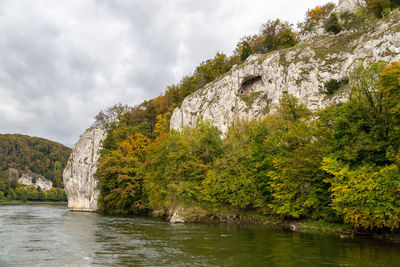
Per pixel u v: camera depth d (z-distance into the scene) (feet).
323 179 86.99
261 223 110.63
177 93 300.40
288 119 123.13
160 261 49.98
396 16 160.04
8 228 98.94
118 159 196.13
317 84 165.27
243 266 45.70
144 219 138.51
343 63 160.35
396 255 52.24
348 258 49.96
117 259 52.03
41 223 115.55
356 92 87.56
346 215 73.20
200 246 63.52
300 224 95.96
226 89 210.38
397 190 65.00
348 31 184.96
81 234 84.58
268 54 205.26
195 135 140.97
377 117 76.95
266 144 114.32
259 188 113.50
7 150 649.61
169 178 136.46
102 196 200.75
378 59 129.80
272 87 186.29
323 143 94.38
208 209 121.29
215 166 124.16
